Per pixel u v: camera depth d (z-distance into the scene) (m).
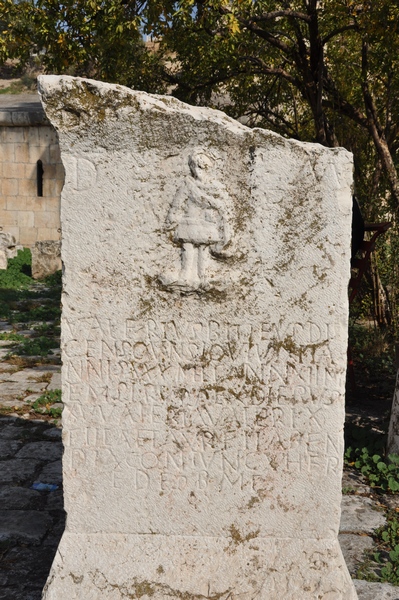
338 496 3.87
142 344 3.78
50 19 9.54
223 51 10.03
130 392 3.80
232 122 3.76
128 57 10.98
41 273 17.91
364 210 11.10
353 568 4.26
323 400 3.82
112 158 3.65
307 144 3.68
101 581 3.77
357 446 6.09
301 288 3.76
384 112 11.88
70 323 3.76
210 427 3.83
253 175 3.69
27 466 5.78
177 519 3.88
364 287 11.19
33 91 36.41
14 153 21.36
